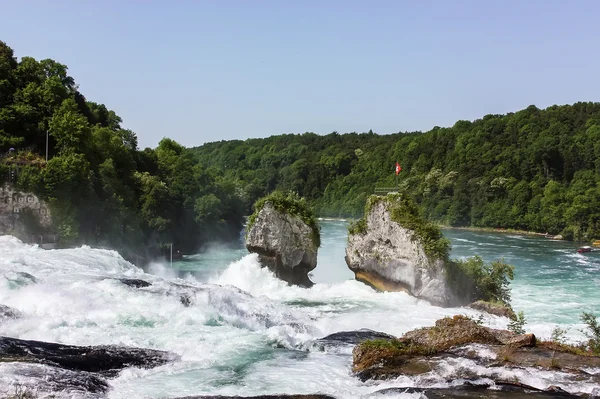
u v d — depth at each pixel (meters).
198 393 18.03
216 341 24.09
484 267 39.16
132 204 73.81
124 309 26.41
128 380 18.95
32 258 34.03
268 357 22.52
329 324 29.84
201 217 89.94
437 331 22.45
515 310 39.31
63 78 88.44
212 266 68.62
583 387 17.72
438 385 18.41
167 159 99.81
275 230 42.84
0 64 75.19
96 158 74.50
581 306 41.31
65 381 17.20
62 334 22.86
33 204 54.66
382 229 40.81
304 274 44.56
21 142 67.62
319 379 19.80
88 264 34.69
